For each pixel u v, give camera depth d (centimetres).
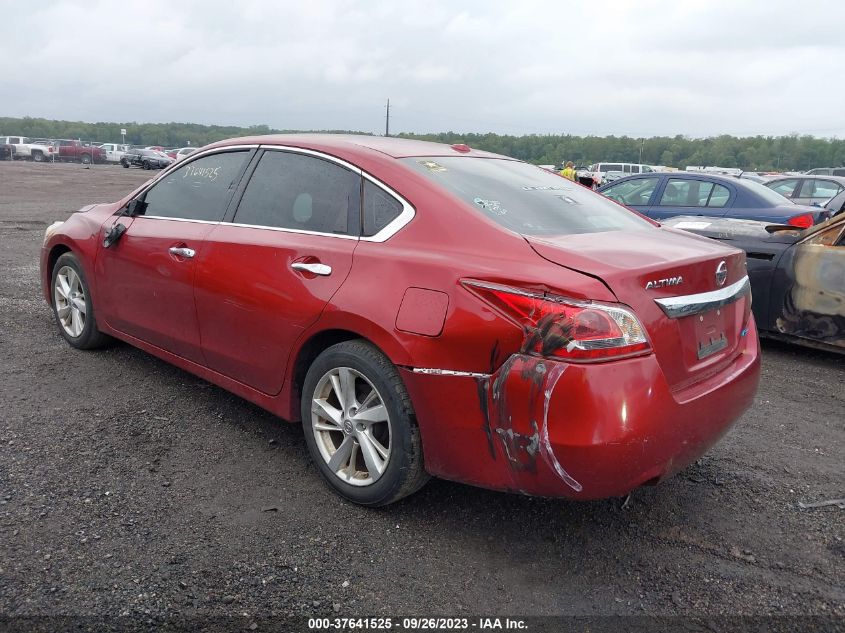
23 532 277
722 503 329
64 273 505
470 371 261
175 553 271
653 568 276
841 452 393
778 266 571
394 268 287
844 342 544
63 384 438
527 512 313
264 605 245
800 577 273
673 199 936
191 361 396
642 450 248
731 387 292
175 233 395
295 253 326
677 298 269
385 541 287
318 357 315
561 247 268
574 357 240
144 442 365
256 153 381
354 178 328
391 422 289
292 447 369
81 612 235
